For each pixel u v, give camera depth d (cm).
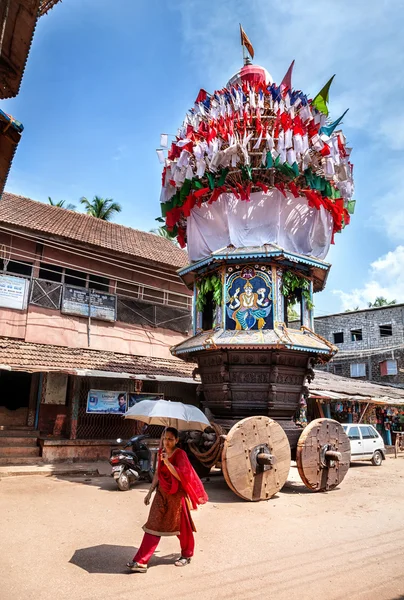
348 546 546
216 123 1017
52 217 1658
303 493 922
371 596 402
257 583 426
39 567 459
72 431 1287
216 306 1036
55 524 632
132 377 1313
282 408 959
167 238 2138
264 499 825
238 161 1003
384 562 489
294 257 998
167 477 473
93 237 1603
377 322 3058
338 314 3259
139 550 457
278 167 982
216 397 989
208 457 941
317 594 404
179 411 589
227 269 1034
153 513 464
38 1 575
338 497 885
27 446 1252
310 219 1081
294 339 948
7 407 1357
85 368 1284
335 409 1988
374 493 949
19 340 1325
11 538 558
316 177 1034
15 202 1636
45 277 1478
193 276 1165
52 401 1353
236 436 811
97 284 1574
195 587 415
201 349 967
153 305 1664
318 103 1067
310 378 1016
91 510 729
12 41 633
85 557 492
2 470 1071
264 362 948
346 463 977
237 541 562
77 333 1450
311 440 913
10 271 1407
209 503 795
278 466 857
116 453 973
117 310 1556
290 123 990
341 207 1119
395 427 2302
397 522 678
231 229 1036
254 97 1023
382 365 2797
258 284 1009
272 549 530
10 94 716
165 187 1130
